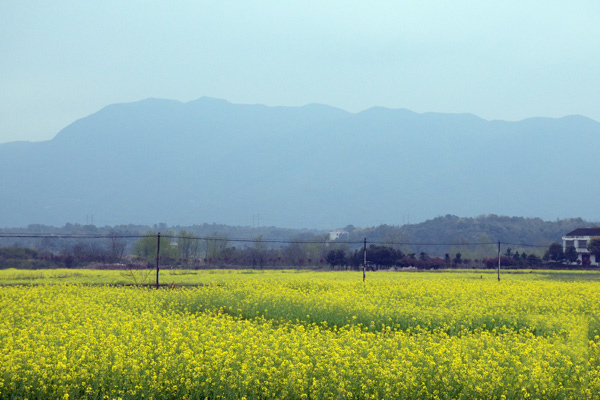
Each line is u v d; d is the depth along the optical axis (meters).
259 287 37.56
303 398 13.33
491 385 13.50
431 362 14.31
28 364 13.67
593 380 13.98
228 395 13.21
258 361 14.70
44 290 34.12
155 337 16.69
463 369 14.10
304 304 26.42
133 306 27.41
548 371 14.34
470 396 13.47
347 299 27.67
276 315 25.47
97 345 15.30
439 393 13.79
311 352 15.78
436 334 21.36
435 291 34.22
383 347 17.09
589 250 103.12
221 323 20.05
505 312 25.52
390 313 24.44
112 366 13.68
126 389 13.31
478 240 181.88
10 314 22.50
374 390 13.46
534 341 17.66
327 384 13.76
